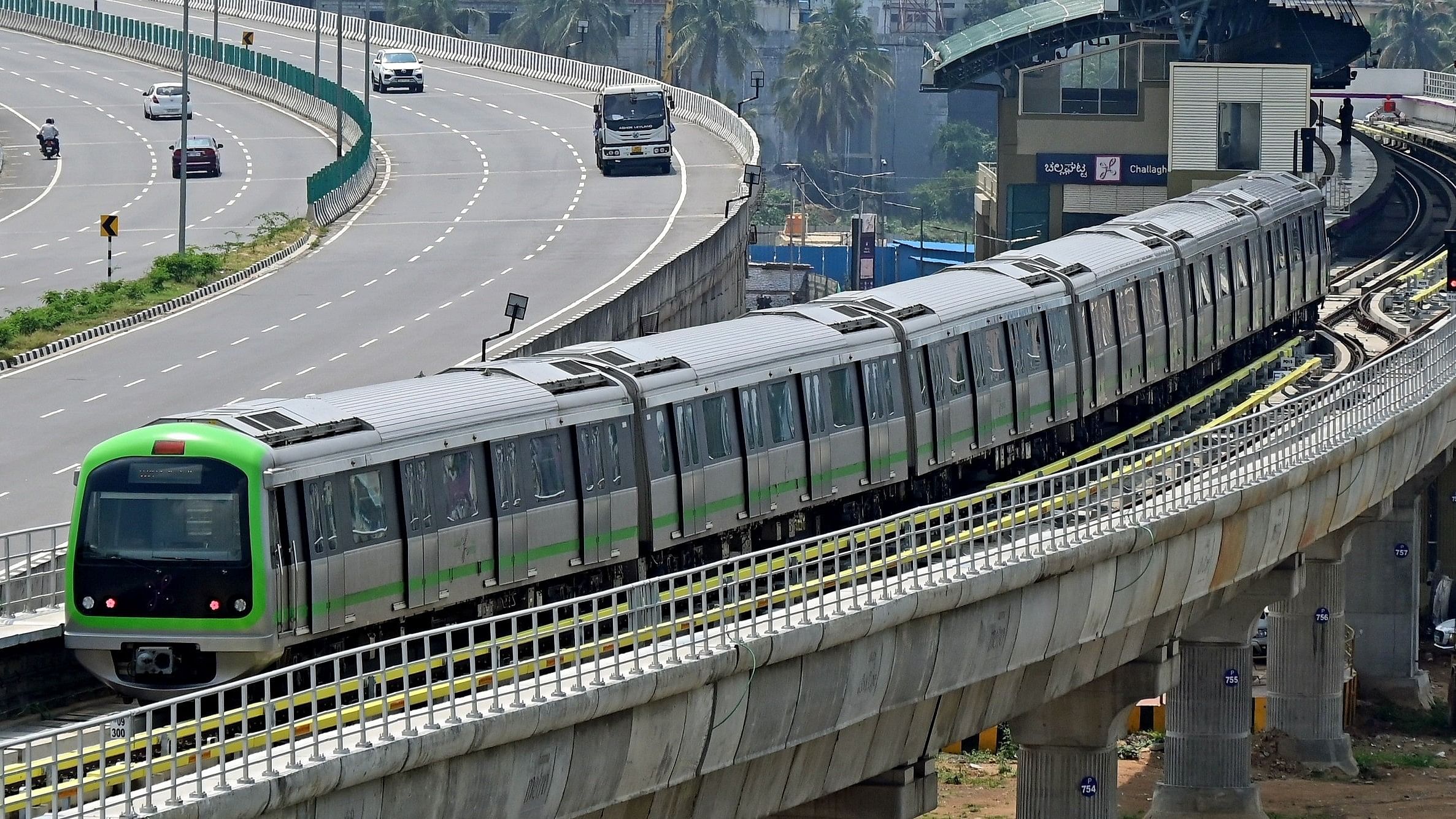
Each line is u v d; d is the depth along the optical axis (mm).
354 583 73375
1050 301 121750
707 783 79688
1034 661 99375
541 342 142375
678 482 90688
